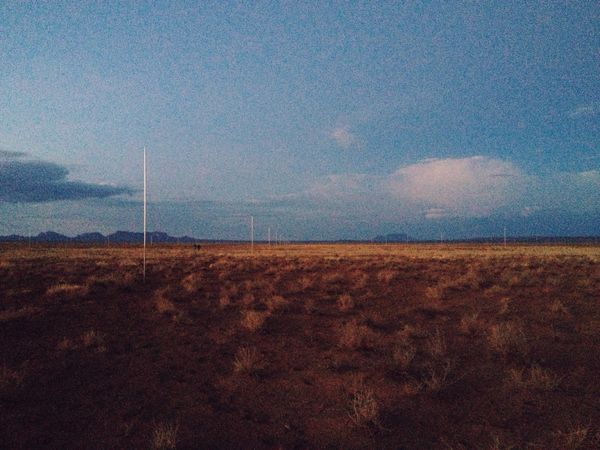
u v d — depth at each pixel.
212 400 7.35
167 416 6.70
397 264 38.00
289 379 8.33
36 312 15.02
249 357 9.33
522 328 11.77
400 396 7.25
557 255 57.38
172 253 71.31
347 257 54.25
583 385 7.50
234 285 21.72
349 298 17.06
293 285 22.53
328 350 10.27
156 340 11.50
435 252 74.38
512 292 19.17
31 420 6.54
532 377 7.62
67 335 12.02
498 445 5.45
